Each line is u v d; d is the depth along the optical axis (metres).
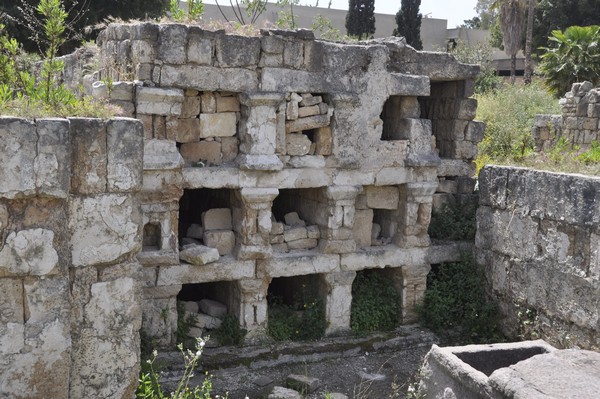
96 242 6.08
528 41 30.17
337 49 9.57
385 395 8.65
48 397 5.84
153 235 9.13
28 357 5.74
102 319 6.20
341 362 9.61
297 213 10.95
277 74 9.18
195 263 9.15
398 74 10.05
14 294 5.67
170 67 8.57
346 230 10.07
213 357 9.19
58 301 5.82
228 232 9.72
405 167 10.34
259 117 9.11
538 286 9.41
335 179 9.87
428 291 10.73
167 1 23.12
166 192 8.80
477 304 10.48
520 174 9.74
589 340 8.51
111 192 6.10
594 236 8.38
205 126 9.19
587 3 32.09
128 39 8.82
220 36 8.80
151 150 8.59
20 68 9.73
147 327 8.99
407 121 10.33
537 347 7.77
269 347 9.55
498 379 6.35
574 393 5.91
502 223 10.15
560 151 12.46
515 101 23.20
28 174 5.53
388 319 10.58
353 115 9.79
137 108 8.43
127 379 6.38
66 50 20.67
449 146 11.42
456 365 7.11
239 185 9.24
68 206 5.91
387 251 10.40
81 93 9.57
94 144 5.96
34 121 5.56
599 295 8.29
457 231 11.07
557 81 23.33
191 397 8.14
